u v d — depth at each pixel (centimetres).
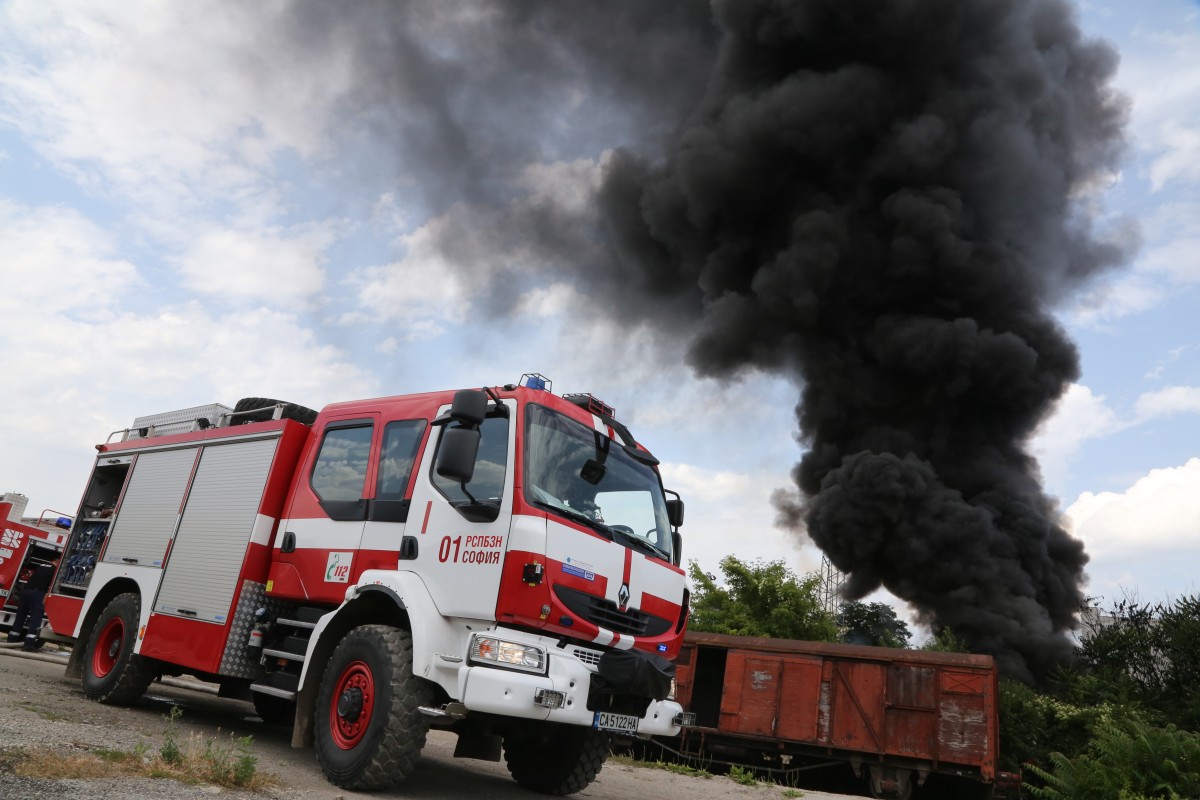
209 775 412
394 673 464
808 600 2089
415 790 503
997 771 1229
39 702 606
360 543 546
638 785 824
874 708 1280
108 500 852
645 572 529
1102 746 955
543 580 457
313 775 500
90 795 330
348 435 605
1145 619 1917
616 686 474
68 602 795
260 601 609
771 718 1341
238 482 659
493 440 508
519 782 605
